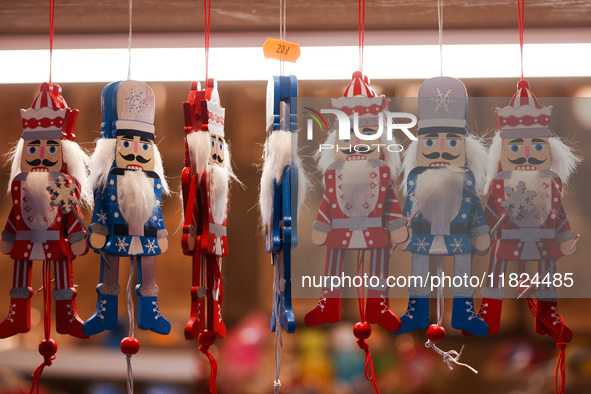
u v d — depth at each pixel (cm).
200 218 85
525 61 98
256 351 125
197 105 86
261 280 127
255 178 124
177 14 92
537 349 123
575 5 88
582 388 118
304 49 98
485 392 123
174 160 121
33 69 100
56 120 85
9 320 84
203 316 86
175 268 127
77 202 84
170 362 125
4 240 85
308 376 123
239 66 100
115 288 84
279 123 84
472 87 101
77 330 84
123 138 84
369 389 123
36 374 85
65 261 85
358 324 84
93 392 122
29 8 90
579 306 118
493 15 92
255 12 91
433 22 94
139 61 100
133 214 83
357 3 88
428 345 84
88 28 97
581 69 98
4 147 112
